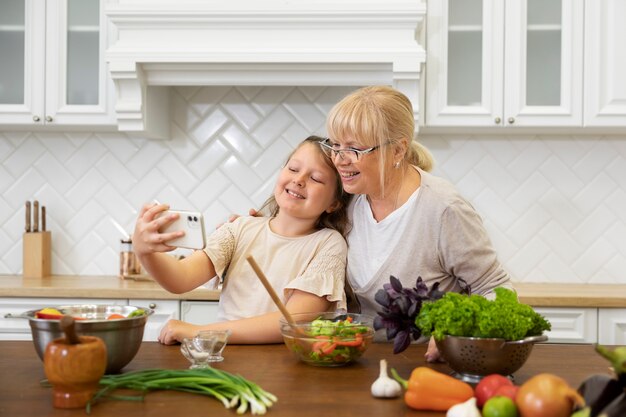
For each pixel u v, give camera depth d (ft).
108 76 9.76
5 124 9.97
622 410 3.44
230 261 6.42
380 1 9.07
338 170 5.79
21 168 10.84
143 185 10.79
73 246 10.83
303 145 6.33
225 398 3.97
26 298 9.05
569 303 8.72
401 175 5.95
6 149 10.83
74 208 10.84
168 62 9.13
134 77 9.18
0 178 10.84
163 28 9.21
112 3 9.53
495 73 9.52
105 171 10.81
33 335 4.52
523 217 10.61
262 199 10.75
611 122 9.48
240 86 10.73
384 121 5.53
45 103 9.84
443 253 5.91
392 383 4.11
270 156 10.75
